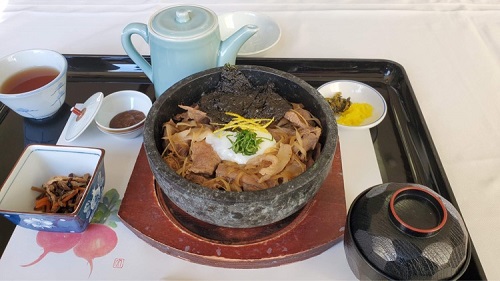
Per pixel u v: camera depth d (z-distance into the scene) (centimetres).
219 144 39
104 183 40
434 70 56
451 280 30
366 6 67
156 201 40
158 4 68
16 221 36
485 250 37
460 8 66
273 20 60
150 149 34
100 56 56
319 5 68
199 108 41
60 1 69
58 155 40
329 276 35
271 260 35
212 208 32
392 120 50
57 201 38
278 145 39
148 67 49
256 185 36
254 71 42
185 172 37
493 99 52
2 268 35
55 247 37
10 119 50
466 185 42
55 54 48
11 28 63
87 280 35
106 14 66
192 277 35
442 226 29
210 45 43
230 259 35
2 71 47
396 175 44
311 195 35
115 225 39
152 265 36
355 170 44
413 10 66
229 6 67
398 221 30
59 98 48
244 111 40
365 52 59
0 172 44
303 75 55
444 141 47
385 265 30
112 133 45
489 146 46
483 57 58
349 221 34
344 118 49
